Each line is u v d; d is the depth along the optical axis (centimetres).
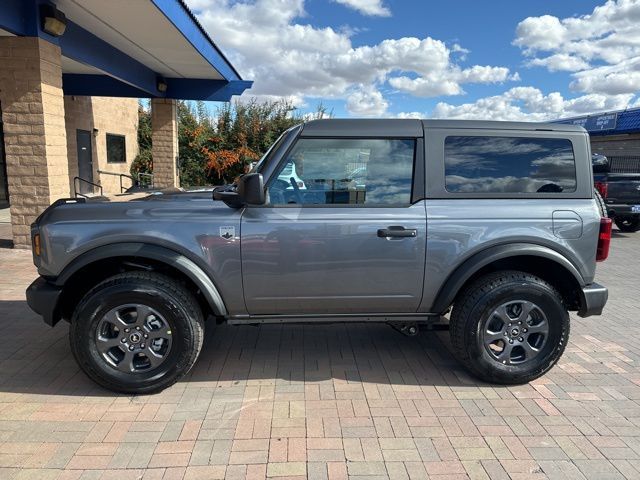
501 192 361
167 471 265
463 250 354
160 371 343
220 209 351
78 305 338
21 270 667
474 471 268
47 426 306
